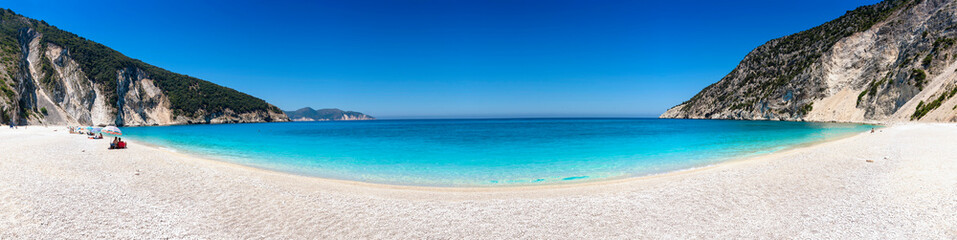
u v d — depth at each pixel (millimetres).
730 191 10398
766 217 7863
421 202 9938
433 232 7379
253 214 8477
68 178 11641
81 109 95250
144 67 133500
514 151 26766
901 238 6430
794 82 109500
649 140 37094
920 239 6352
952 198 8516
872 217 7574
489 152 26156
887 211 7918
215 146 32469
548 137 43812
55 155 17797
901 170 12586
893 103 70375
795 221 7531
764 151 24531
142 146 29250
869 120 74562
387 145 33219
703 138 39375
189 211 8508
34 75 91750
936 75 64250
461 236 7152
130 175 12883
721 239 6688
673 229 7293
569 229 7484
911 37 81188
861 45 95812
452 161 21094
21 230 6629
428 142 36688
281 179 13641
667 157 22078
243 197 10086
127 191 10195
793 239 6570
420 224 7895
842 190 10086
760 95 124750
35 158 16234
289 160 21828
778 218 7766
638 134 48906
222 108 151000
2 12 110000
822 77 99688
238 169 16672
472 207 9312
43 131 47750
